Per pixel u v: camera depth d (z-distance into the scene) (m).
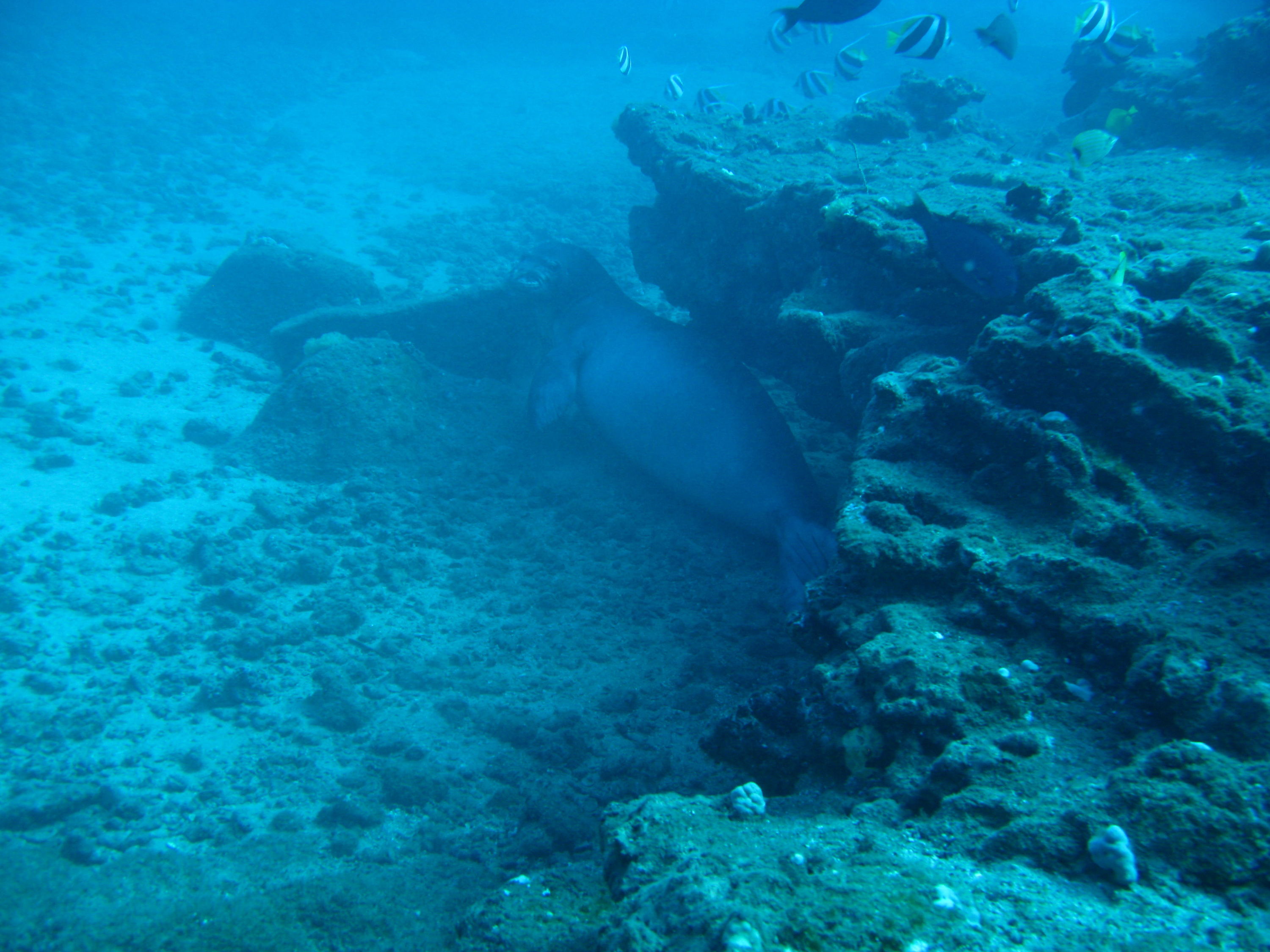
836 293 6.08
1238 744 2.12
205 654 5.23
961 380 3.81
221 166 17.36
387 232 14.35
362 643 5.38
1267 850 1.77
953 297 5.19
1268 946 1.58
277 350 8.95
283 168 18.11
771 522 5.94
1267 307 3.64
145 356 9.26
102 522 6.34
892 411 3.99
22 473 6.77
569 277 8.41
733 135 9.09
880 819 2.30
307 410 7.37
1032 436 3.35
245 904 3.33
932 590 3.09
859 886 1.83
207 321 10.02
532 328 8.82
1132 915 1.70
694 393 6.43
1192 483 3.11
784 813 2.62
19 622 5.28
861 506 3.49
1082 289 3.77
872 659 2.76
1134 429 3.25
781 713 3.16
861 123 9.10
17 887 3.37
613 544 6.54
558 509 7.02
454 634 5.55
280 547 6.18
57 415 7.48
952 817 2.15
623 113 9.51
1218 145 8.96
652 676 5.14
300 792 4.31
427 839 3.98
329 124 22.20
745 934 1.59
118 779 4.31
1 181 14.59
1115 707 2.45
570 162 19.48
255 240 11.52
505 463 7.59
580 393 7.54
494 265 13.50
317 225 14.85
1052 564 2.84
